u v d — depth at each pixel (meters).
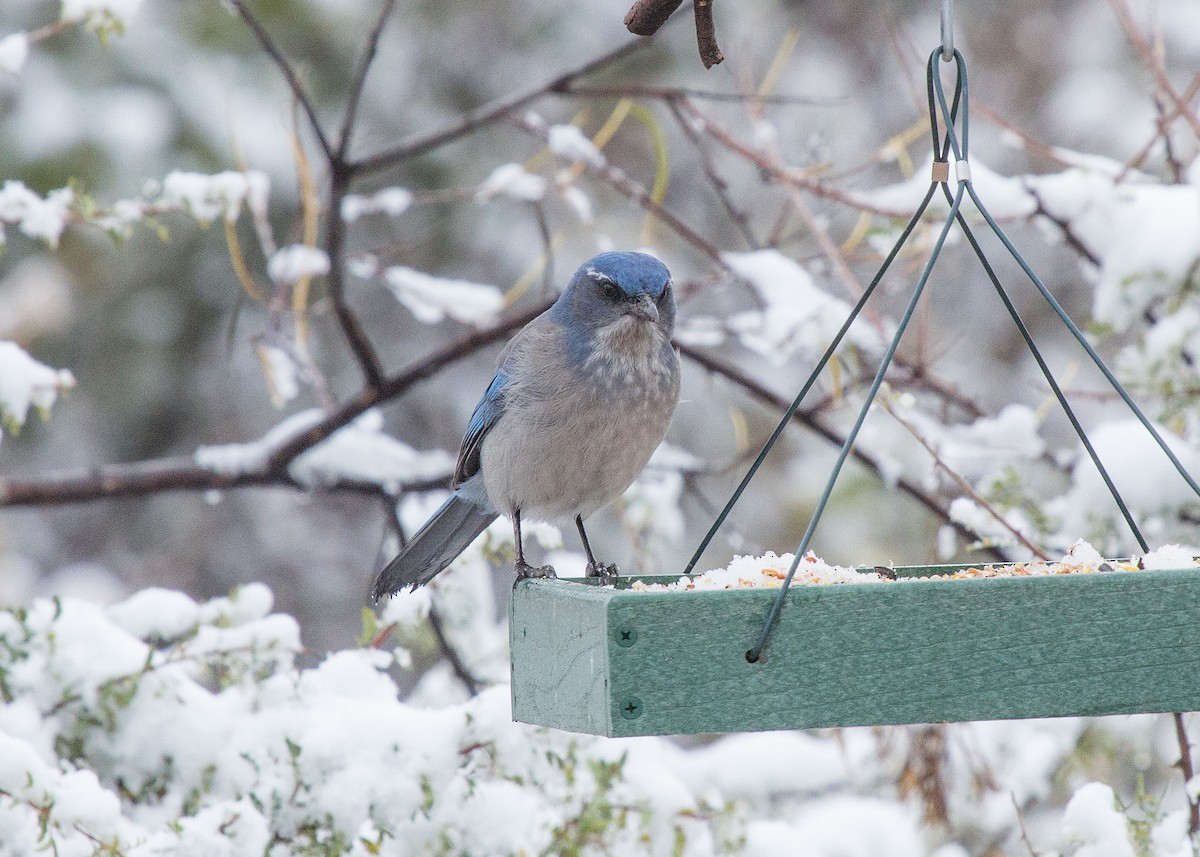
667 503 11.80
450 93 16.52
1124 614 6.69
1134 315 10.51
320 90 15.62
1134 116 17.53
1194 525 10.32
